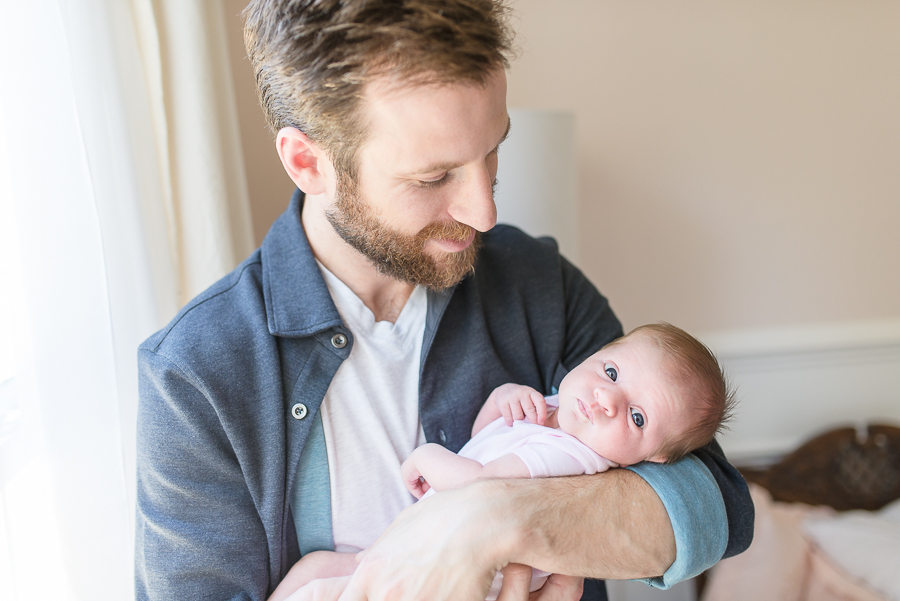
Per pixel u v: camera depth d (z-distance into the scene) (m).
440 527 0.76
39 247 0.93
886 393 2.24
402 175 0.71
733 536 0.87
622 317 2.16
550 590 0.83
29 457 0.97
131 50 1.17
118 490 1.06
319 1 0.66
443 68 0.64
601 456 0.94
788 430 2.26
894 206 2.10
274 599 0.84
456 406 0.96
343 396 0.89
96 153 1.04
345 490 0.90
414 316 0.94
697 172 2.04
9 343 0.97
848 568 1.81
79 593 1.00
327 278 0.89
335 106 0.70
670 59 1.95
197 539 0.81
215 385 0.80
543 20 1.89
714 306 2.17
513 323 1.03
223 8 1.58
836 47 1.96
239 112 1.77
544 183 1.51
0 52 0.89
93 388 1.01
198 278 1.38
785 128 2.02
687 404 0.94
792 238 2.12
